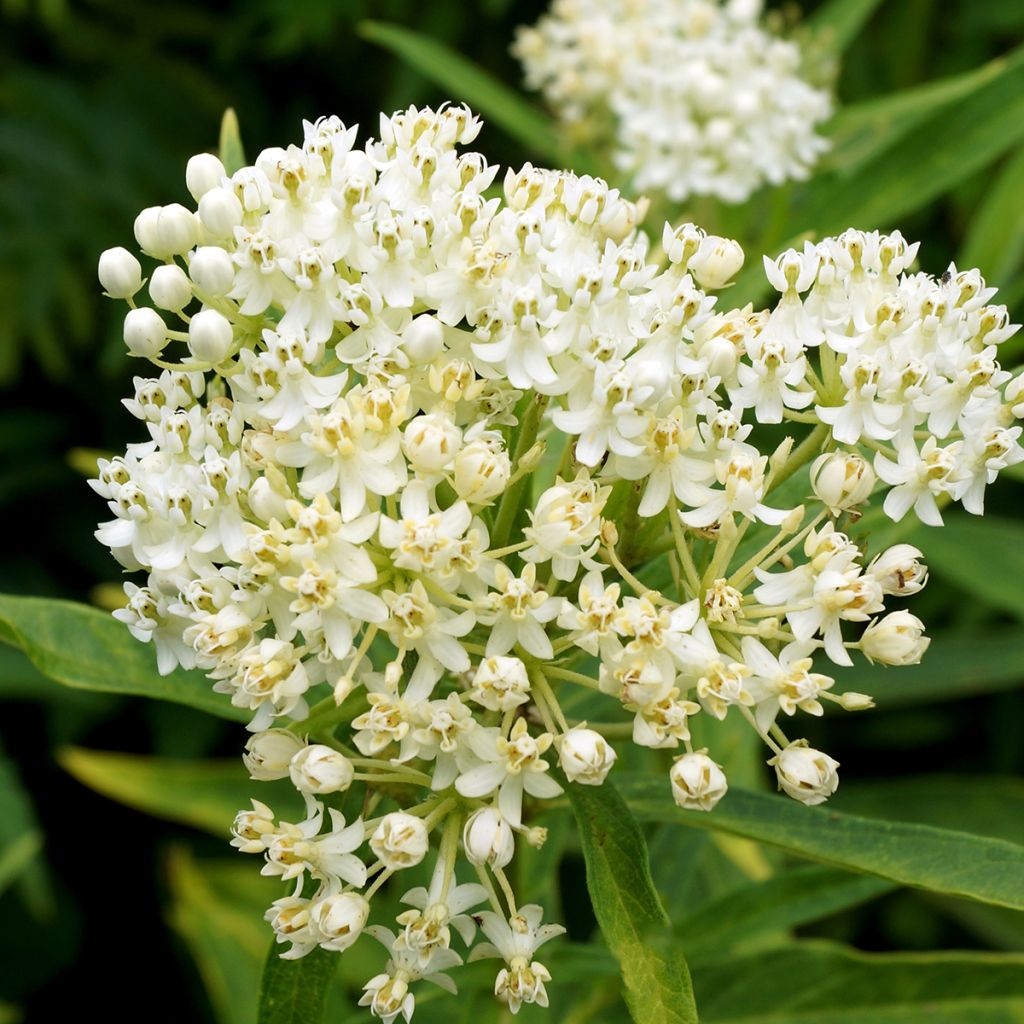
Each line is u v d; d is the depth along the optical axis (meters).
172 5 0.65
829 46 0.50
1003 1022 0.37
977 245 0.44
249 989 0.45
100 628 0.35
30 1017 0.57
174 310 0.33
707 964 0.38
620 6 0.53
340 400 0.33
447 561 0.32
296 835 0.32
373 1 0.61
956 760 0.58
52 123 0.61
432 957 0.32
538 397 0.33
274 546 0.32
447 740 0.32
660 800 0.35
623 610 0.32
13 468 0.61
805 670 0.32
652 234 0.48
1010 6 0.57
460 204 0.33
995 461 0.33
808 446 0.34
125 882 0.59
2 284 0.58
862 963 0.38
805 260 0.34
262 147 0.66
